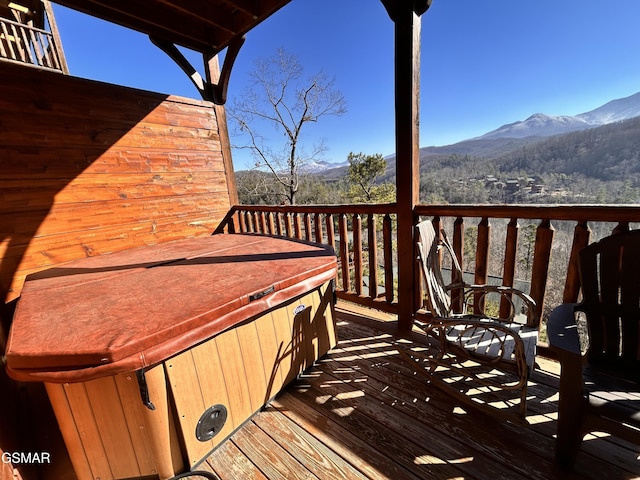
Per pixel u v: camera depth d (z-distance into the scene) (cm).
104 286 175
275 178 1444
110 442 122
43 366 108
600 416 107
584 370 130
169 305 140
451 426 147
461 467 125
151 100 334
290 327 179
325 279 198
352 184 1572
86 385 115
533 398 161
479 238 206
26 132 253
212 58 382
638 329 129
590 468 120
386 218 251
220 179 411
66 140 276
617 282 133
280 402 172
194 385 131
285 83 1377
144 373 115
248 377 155
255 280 170
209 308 136
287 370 178
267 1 267
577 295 172
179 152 363
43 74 260
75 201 284
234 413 149
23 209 254
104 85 297
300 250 235
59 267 230
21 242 254
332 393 177
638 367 129
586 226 164
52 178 269
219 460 137
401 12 199
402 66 207
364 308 293
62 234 277
